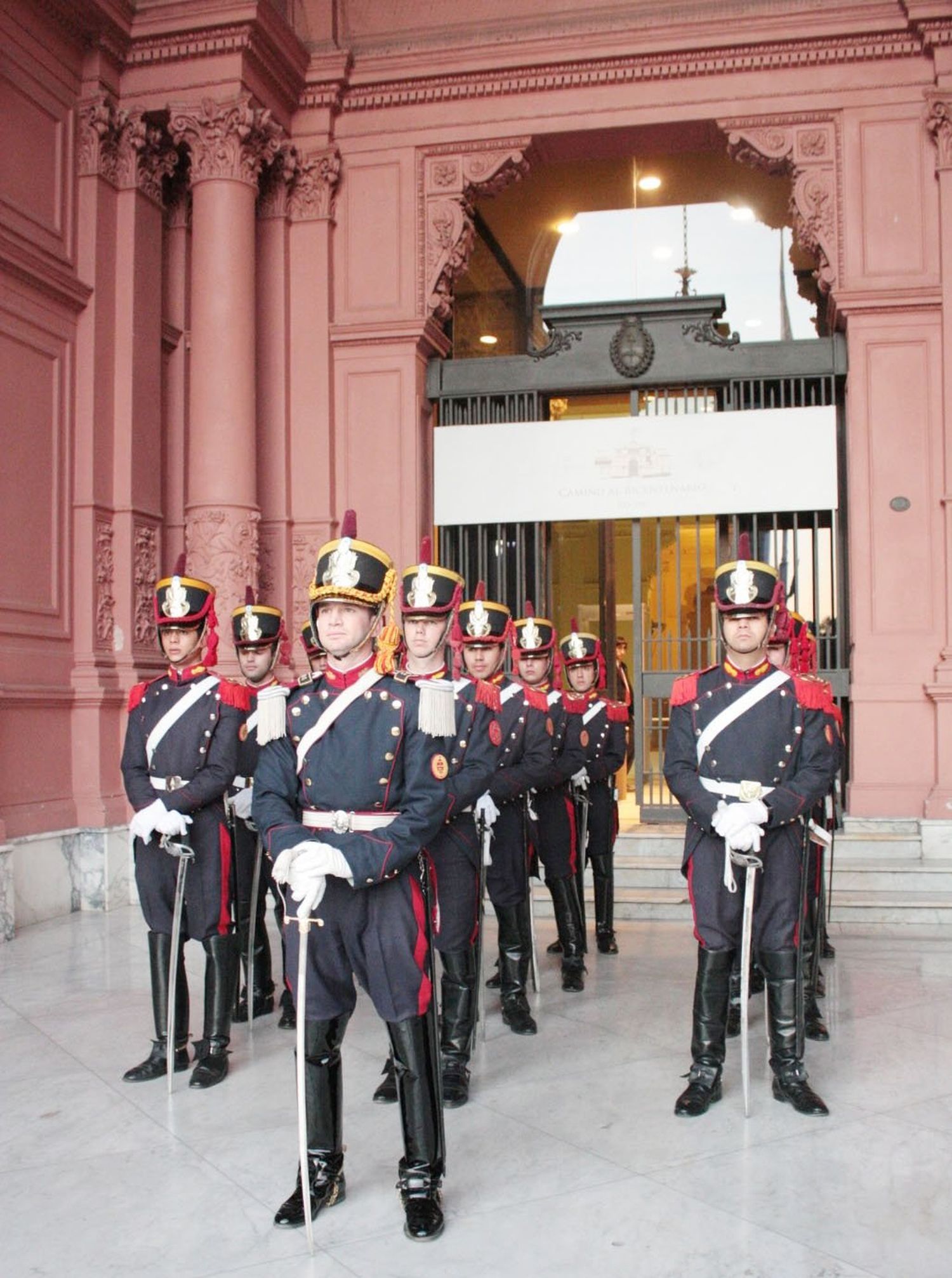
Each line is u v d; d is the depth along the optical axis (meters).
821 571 9.45
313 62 9.49
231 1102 4.24
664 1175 3.54
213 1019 4.52
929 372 8.80
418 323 9.49
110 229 8.87
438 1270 2.99
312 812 3.28
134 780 4.60
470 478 9.63
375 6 9.58
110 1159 3.73
